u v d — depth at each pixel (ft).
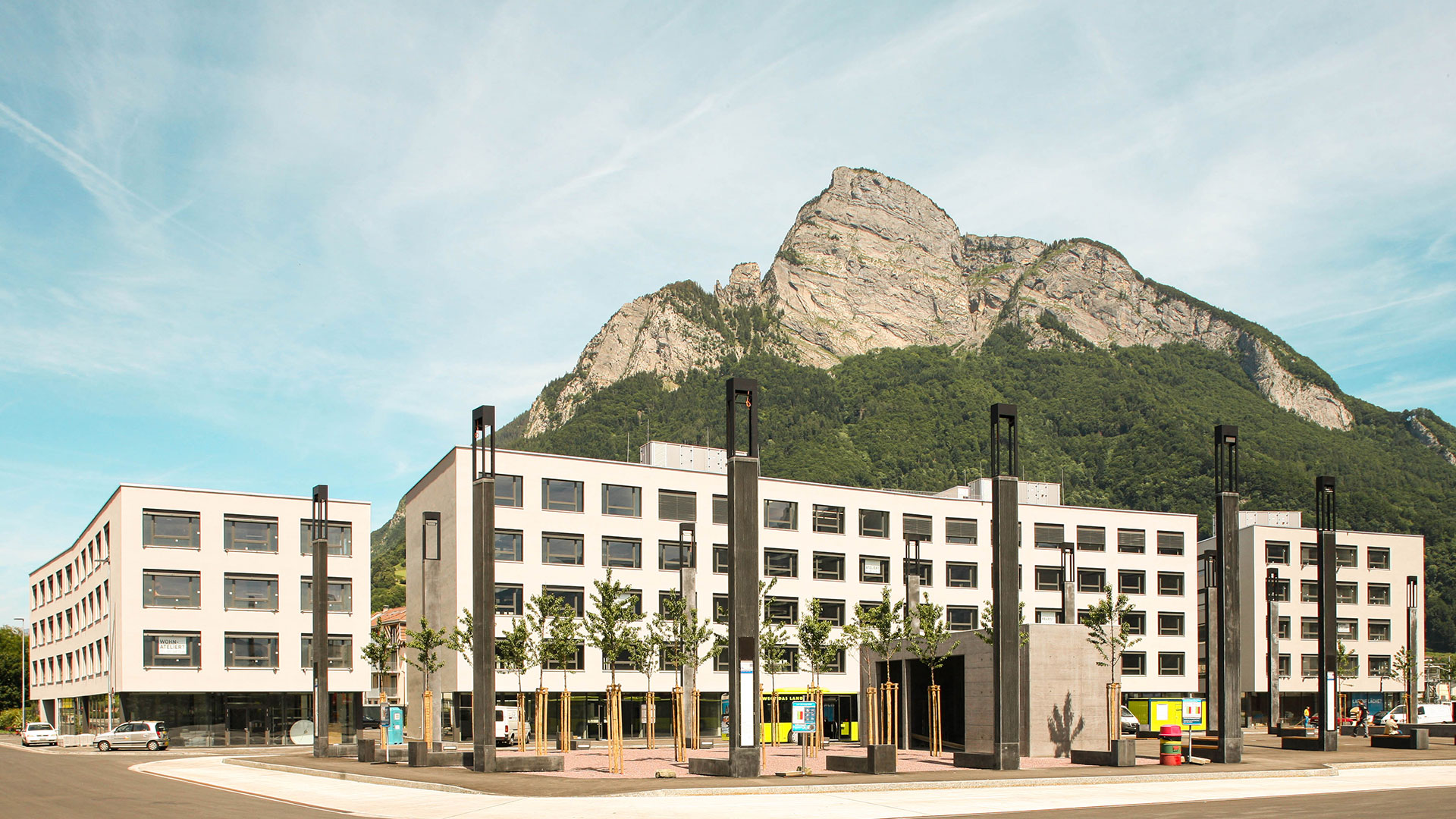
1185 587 314.55
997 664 128.06
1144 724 240.12
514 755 139.95
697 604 248.32
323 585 177.17
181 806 91.45
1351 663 364.99
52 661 322.96
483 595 129.59
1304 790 106.73
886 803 92.79
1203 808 86.38
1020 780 111.34
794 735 208.33
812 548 268.62
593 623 151.64
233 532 250.98
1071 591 235.20
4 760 177.78
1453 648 515.91
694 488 255.70
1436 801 93.25
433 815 84.53
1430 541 559.38
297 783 122.52
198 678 241.76
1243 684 362.12
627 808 89.30
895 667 184.85
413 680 244.01
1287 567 368.48
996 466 132.77
